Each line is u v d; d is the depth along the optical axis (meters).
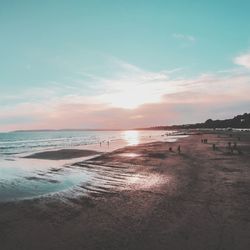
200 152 42.28
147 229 12.21
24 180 23.38
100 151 52.66
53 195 18.03
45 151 54.03
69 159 39.50
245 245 10.62
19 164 34.38
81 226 12.63
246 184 20.20
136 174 25.33
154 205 15.59
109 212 14.51
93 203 16.14
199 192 18.19
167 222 13.00
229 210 14.52
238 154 38.34
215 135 103.44
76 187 20.33
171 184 20.77
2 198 17.31
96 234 11.77
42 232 11.99
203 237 11.34
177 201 16.28
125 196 17.59
